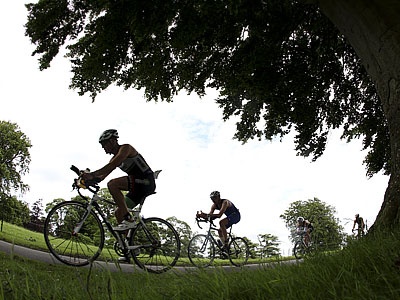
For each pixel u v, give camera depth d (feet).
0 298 6.34
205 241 26.55
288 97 35.06
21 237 33.06
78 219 15.38
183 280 8.30
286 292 6.53
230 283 7.54
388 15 20.10
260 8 28.96
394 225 13.57
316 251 9.60
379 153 38.70
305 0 25.63
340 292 6.16
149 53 32.40
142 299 7.07
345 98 38.01
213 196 28.40
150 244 16.12
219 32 31.24
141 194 16.19
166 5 25.40
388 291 5.83
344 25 23.18
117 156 15.52
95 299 7.17
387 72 20.02
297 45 34.01
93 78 31.50
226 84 35.60
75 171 15.38
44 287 7.91
